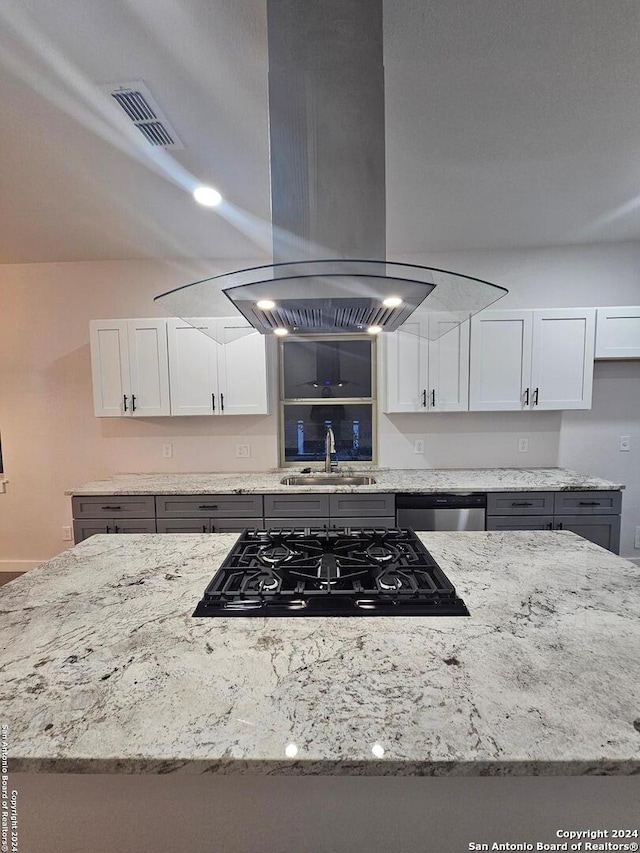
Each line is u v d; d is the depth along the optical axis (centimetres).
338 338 356
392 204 263
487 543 168
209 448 362
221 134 188
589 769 69
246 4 129
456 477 318
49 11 132
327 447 345
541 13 136
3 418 368
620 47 149
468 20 138
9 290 359
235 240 306
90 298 356
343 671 90
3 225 282
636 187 246
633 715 77
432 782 81
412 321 237
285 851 82
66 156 205
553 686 84
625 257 332
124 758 70
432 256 342
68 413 365
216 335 242
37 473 370
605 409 347
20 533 374
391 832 81
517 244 329
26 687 86
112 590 131
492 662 92
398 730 74
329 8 116
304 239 121
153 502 295
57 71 154
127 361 324
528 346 312
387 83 163
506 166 222
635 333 307
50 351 362
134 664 94
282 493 291
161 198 245
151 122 180
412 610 114
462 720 76
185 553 162
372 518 289
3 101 168
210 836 82
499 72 159
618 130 195
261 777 81
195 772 70
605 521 287
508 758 69
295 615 113
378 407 357
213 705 81
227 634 105
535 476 318
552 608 116
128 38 141
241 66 151
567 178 235
